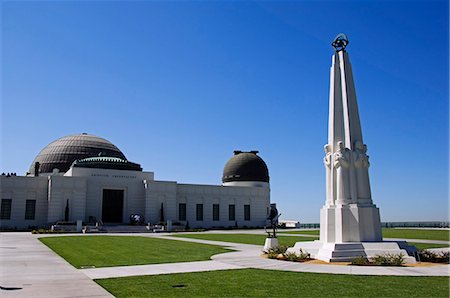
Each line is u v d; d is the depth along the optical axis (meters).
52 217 69.75
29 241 40.06
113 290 13.38
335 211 24.12
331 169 25.06
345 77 25.77
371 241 23.52
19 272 17.78
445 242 36.72
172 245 34.28
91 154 88.25
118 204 77.19
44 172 86.12
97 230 64.31
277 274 16.81
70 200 71.69
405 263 20.41
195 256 24.77
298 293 12.76
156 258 23.62
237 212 89.62
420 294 12.53
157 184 78.81
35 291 13.24
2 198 68.88
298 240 41.38
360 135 25.38
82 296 12.41
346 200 24.16
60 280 15.53
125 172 78.25
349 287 13.75
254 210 91.81
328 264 20.20
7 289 13.62
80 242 38.03
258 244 36.03
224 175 96.69
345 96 25.55
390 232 58.03
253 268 18.84
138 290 13.38
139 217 75.25
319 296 12.29
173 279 15.62
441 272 17.31
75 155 87.19
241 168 94.94
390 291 13.02
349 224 23.67
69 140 90.38
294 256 22.05
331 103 25.98
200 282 14.88
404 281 14.95
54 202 70.25
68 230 64.62
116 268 19.12
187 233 62.72
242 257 24.02
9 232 64.00
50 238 44.88
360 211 23.81
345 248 21.89
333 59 26.58
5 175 69.56
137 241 39.69
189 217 84.00
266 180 96.12
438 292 12.84
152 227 69.75
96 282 15.06
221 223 87.19
